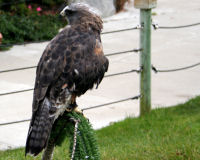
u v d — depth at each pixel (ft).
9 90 49.21
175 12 81.61
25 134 39.75
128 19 77.41
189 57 59.47
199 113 41.88
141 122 39.78
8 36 64.80
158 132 37.17
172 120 39.93
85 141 22.34
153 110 42.70
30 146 20.71
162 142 34.14
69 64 22.26
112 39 67.51
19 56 60.34
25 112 44.09
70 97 22.24
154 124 39.09
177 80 52.01
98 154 22.68
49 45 23.07
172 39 67.15
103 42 66.23
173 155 31.17
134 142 35.09
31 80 52.47
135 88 49.85
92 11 24.41
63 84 21.95
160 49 62.69
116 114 43.42
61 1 74.74
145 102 41.39
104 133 38.29
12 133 39.88
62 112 21.98
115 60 58.95
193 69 55.31
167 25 73.56
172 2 88.22
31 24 67.36
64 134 22.93
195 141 33.60
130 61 58.54
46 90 21.67
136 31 71.56
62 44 22.82
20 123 41.83
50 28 67.41
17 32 65.05
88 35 23.44
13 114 43.50
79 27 23.72
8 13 70.28
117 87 50.14
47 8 74.33
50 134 22.77
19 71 55.06
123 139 36.42
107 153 32.27
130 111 44.11
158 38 67.56
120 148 33.63
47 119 21.02
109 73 54.24
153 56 59.88
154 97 47.34
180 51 61.77
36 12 71.77
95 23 24.07
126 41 66.64
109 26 73.56
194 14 80.12
